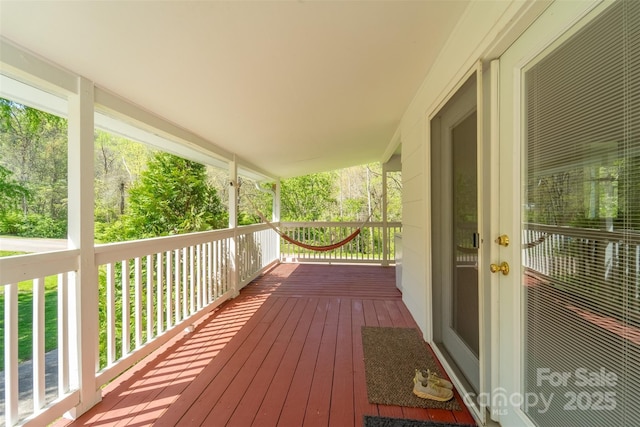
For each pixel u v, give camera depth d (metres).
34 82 1.53
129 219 7.01
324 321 3.03
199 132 3.16
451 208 2.18
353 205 13.58
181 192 7.49
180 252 2.94
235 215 4.10
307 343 2.50
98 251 1.82
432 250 2.48
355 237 6.09
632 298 0.82
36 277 1.45
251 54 1.77
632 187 0.82
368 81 2.41
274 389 1.85
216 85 2.11
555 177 1.11
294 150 4.50
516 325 1.33
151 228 7.05
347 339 2.58
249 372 2.05
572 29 1.00
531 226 1.25
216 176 10.62
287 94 2.42
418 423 1.54
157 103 2.29
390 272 5.56
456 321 2.09
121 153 9.63
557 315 1.11
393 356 2.26
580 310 1.00
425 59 2.15
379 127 3.91
